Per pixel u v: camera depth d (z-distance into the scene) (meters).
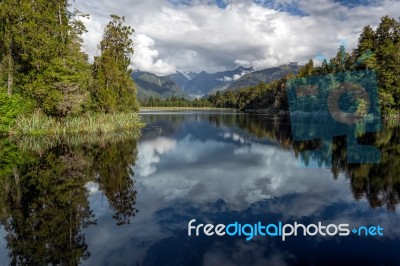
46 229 9.18
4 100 29.56
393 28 60.38
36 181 14.34
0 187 13.33
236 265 7.16
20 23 32.97
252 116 82.00
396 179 14.58
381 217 10.04
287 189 13.31
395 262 7.30
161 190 13.23
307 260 7.39
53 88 33.97
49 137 29.70
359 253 7.74
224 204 11.47
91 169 16.98
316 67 81.62
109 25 49.50
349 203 11.39
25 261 7.36
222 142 29.41
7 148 23.27
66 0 38.94
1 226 9.35
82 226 9.38
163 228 9.28
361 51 60.34
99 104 41.72
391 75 55.06
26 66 35.81
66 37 38.00
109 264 7.21
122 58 50.44
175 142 29.11
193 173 16.47
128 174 16.09
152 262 7.31
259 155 22.06
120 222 9.72
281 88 87.06
